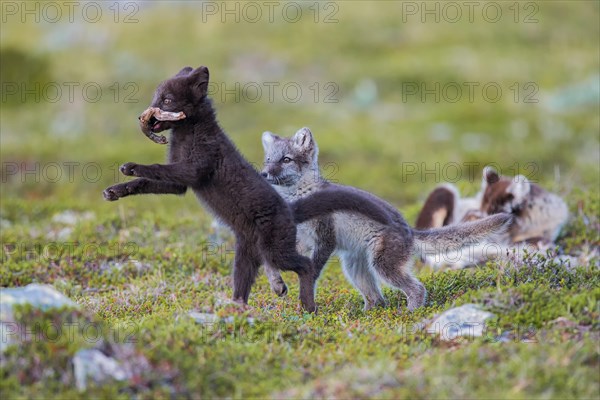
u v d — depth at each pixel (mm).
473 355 16750
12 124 60469
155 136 22203
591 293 19578
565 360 16172
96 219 35094
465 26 76312
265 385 16484
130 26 77812
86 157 52250
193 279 27672
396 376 16031
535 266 23906
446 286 24344
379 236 24406
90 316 18094
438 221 33562
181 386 16266
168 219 35469
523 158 52875
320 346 18844
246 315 19719
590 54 71500
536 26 75875
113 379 16172
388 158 53094
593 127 58594
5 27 78000
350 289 26719
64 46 73625
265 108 62375
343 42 74062
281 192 29141
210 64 70125
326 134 56875
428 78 67062
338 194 23406
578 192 36656
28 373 16203
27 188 47562
